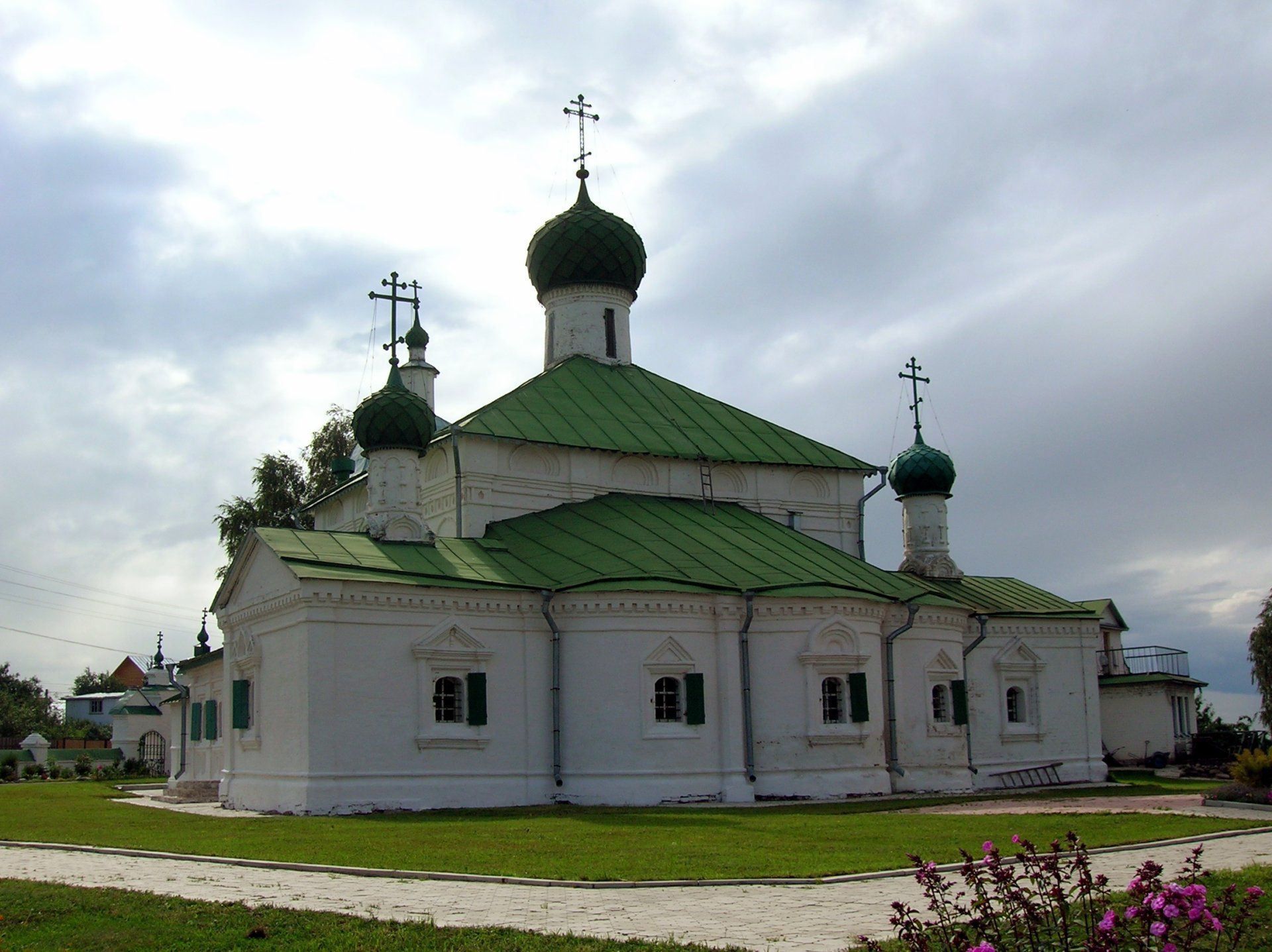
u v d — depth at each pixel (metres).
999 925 14.95
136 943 15.13
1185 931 12.45
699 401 52.94
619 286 54.41
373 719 35.88
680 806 36.44
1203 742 62.19
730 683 38.38
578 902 17.23
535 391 48.84
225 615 41.09
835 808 34.75
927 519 53.41
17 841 26.19
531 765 38.00
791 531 47.28
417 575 37.53
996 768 48.44
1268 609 64.12
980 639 48.06
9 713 136.38
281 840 25.59
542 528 43.50
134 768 75.56
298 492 78.62
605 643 38.03
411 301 44.41
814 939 14.45
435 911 16.55
